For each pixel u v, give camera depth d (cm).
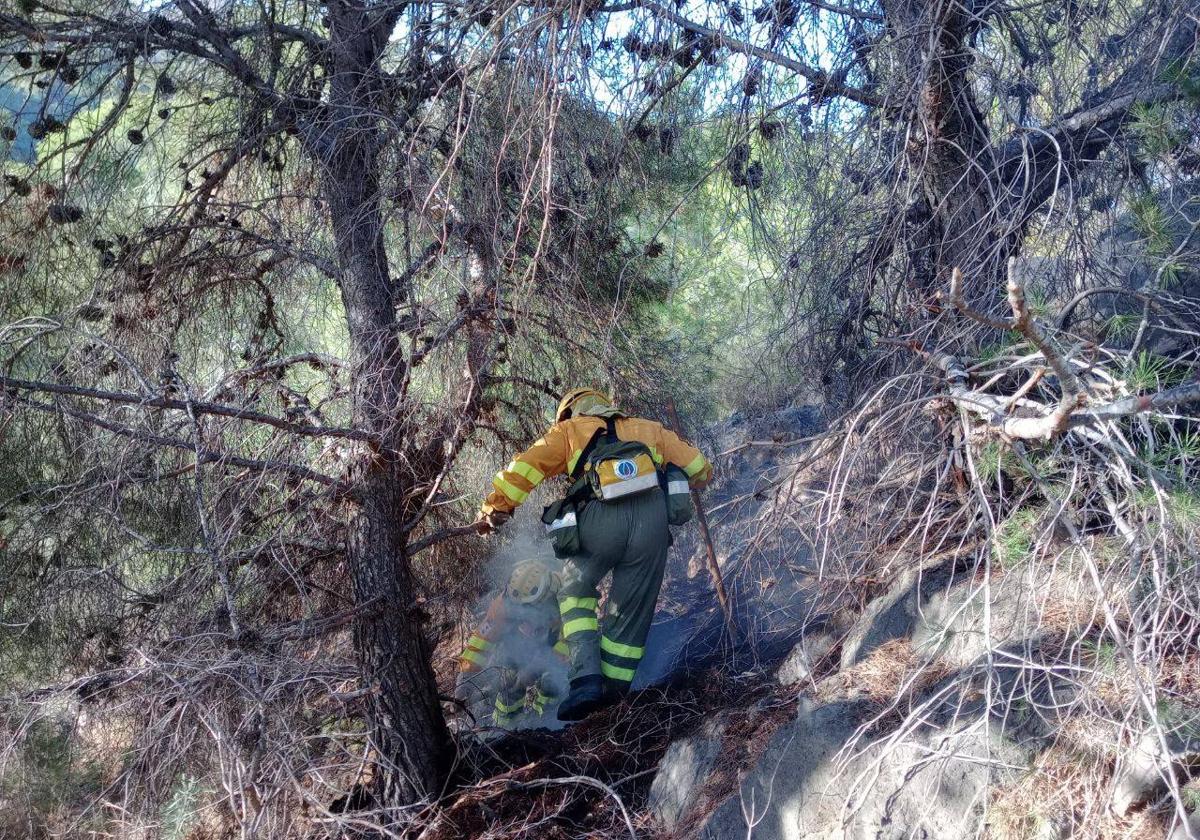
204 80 462
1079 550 268
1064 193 366
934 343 383
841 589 396
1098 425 248
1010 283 199
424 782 398
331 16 447
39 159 444
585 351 482
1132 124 333
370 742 369
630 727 429
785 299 452
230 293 468
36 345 422
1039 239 377
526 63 364
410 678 409
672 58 383
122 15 430
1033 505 313
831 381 443
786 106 395
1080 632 269
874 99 390
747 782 337
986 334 356
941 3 355
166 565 429
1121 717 249
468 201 424
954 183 389
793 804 317
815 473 423
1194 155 334
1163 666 256
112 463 386
